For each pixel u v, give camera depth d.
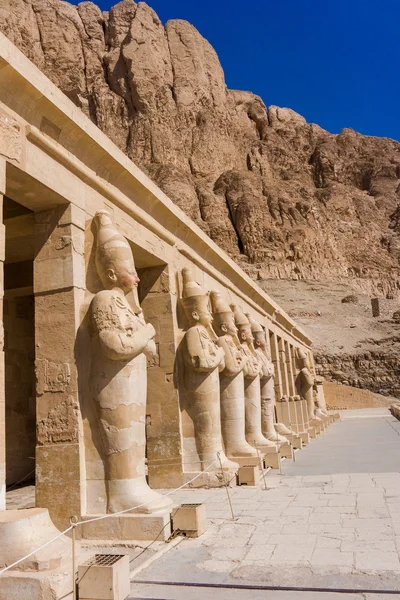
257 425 14.34
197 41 102.50
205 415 11.10
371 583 5.02
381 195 106.62
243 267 77.69
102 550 6.69
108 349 7.48
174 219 11.77
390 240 94.94
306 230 83.25
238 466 11.22
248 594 4.97
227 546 6.46
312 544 6.30
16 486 11.79
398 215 100.38
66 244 8.04
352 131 118.25
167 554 6.36
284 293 71.25
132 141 89.75
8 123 6.93
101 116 90.56
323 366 50.91
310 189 96.69
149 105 91.62
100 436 7.54
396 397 47.97
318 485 10.14
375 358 50.81
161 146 89.88
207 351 11.20
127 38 95.06
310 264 80.88
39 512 5.32
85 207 8.50
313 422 25.48
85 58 94.25
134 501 7.25
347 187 104.50
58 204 8.17
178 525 7.04
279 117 111.75
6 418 11.89
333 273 82.25
